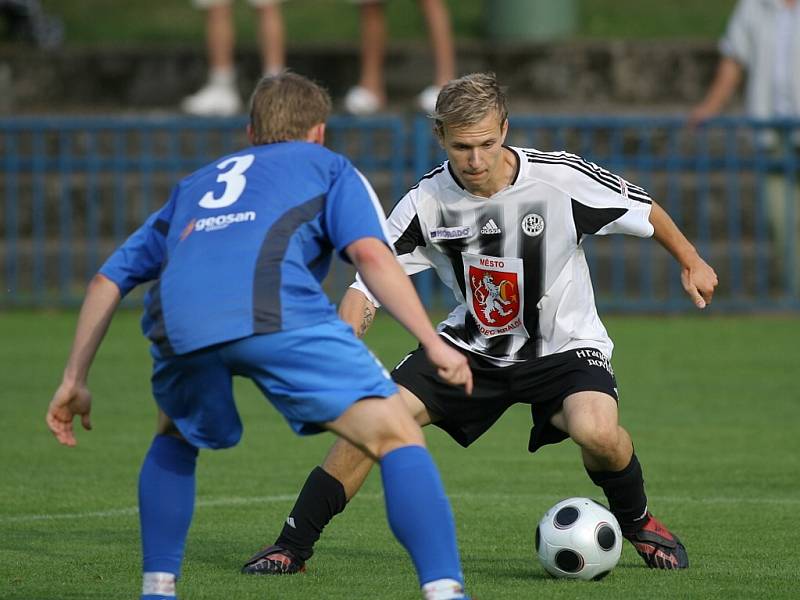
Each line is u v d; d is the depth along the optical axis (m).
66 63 64.88
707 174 53.28
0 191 57.53
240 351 13.84
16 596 16.53
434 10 55.53
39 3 77.69
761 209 49.12
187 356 14.03
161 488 14.74
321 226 14.27
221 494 23.98
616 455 17.70
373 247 13.94
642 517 18.34
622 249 52.81
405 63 62.62
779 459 27.30
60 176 57.34
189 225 14.43
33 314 51.16
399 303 13.74
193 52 64.31
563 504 17.84
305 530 17.98
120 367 39.75
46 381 37.12
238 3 78.31
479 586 17.12
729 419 31.88
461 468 26.64
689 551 19.50
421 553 13.51
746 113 56.19
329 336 13.86
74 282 54.19
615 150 49.78
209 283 13.96
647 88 63.19
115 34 75.19
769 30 47.78
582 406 17.72
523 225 18.38
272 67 55.06
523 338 18.58
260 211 14.22
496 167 17.84
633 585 17.20
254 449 28.52
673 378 37.59
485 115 17.20
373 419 13.72
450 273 18.95
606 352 18.72
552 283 18.48
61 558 18.88
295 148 14.77
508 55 63.16
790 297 49.53
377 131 56.12
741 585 17.22
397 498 13.53
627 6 75.88
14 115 63.16
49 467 26.45
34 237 57.25
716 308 50.03
